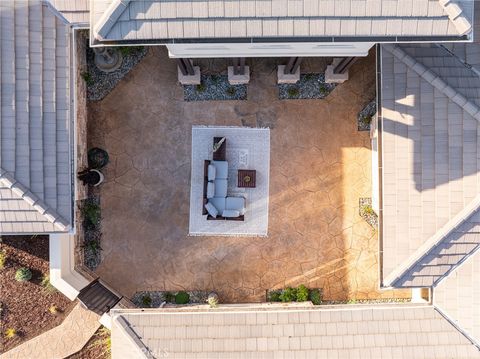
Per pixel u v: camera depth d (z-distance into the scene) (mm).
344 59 18141
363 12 12766
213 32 13039
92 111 20562
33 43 16562
